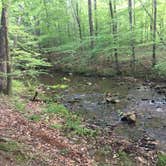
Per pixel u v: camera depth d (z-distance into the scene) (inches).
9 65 815.1
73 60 1461.6
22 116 640.4
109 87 1104.8
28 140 499.2
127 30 1343.5
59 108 771.4
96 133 644.1
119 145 597.0
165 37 1243.8
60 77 1309.1
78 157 506.3
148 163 534.6
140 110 826.8
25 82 1090.7
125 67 1304.1
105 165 506.0
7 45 812.6
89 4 1519.4
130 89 1061.8
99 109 840.3
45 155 458.0
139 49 1389.0
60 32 1669.5
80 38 1573.6
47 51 1541.6
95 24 1595.7
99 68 1346.0
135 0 1453.0
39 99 859.4
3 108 659.4
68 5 1785.2
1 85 820.6
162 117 767.1
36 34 1701.5
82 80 1243.2
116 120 751.7
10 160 395.9
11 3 856.9
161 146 606.9
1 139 440.1
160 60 1254.3
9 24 903.1
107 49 1302.9
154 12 1257.4
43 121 649.6
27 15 1560.0
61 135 592.4
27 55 915.4
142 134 665.6
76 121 706.2
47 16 1668.3
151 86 1080.8
